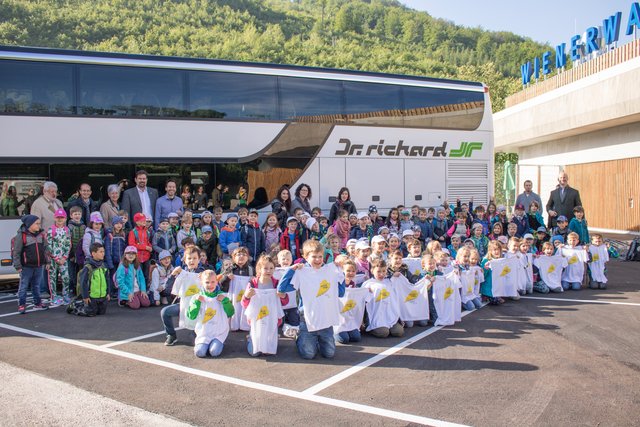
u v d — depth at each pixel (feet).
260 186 40.11
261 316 22.11
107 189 35.53
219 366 20.90
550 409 16.44
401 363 21.27
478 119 50.16
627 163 76.07
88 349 23.21
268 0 549.95
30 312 30.76
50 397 17.31
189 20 327.88
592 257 38.86
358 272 28.25
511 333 26.05
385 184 45.50
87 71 35.29
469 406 16.69
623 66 66.18
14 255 30.07
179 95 37.68
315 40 361.30
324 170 42.78
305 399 17.31
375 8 533.14
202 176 38.22
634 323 27.91
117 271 32.12
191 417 15.81
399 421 15.57
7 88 33.42
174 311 23.67
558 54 88.84
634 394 17.71
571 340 24.59
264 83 40.65
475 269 32.04
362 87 44.75
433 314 28.27
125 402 16.97
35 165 33.99
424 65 319.68
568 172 91.86
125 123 35.99
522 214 45.03
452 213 46.78
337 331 24.45
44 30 250.98
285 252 23.70
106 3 302.45
